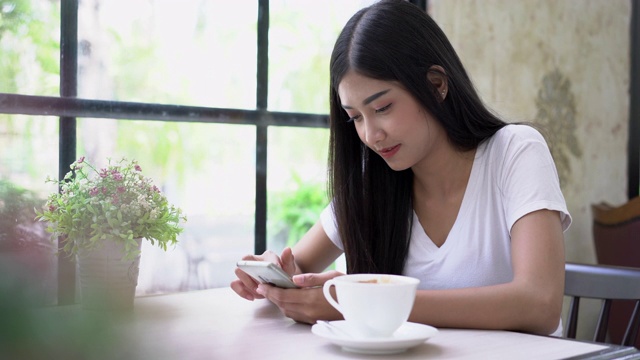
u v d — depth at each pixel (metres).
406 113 1.27
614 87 3.25
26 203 1.72
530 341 0.97
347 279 0.96
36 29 1.75
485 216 1.34
